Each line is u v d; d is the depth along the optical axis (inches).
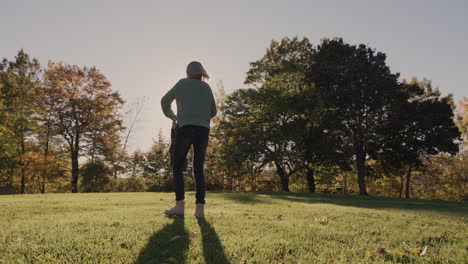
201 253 80.3
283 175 1056.8
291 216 166.6
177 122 138.7
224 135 1092.5
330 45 1063.0
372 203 388.2
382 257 82.3
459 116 1302.9
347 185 1612.9
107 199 293.0
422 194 1454.2
